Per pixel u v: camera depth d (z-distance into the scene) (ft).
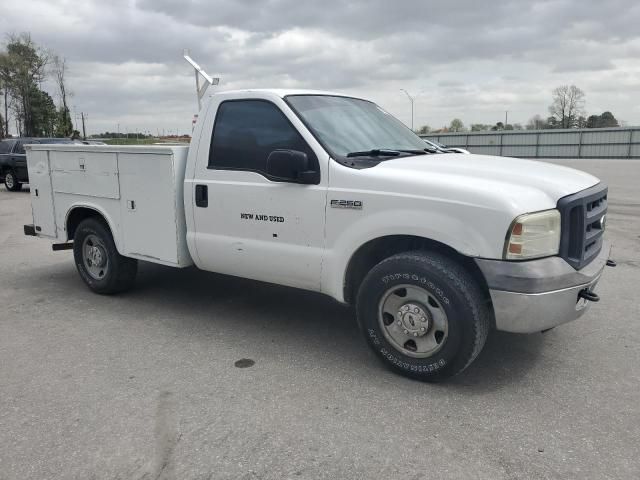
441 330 11.82
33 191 20.93
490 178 11.99
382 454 9.68
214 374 12.97
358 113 15.67
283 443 10.04
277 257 14.10
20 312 17.71
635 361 13.52
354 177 12.65
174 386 12.37
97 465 9.48
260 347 14.61
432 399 11.63
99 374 13.02
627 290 19.52
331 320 16.72
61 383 12.57
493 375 12.76
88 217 19.81
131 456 9.72
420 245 12.85
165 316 17.17
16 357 14.07
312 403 11.51
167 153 15.70
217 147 15.07
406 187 11.95
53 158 19.61
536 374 12.82
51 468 9.41
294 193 13.52
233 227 14.87
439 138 202.69
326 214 13.08
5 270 23.61
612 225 34.09
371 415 10.99
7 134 219.82
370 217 12.40
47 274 22.84
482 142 194.90
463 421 10.74
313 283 13.80
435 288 11.57
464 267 11.97
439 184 11.63
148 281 21.13
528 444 9.94
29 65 215.92
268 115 14.24
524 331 11.36
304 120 13.78
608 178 74.95
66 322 16.71
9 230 34.76
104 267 19.16
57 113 219.00
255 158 14.39
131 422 10.84
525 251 10.93
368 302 12.65
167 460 9.59
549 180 12.06
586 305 12.18
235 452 9.78
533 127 258.57
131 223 17.33
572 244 11.67
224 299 18.86
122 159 17.01
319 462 9.47
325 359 13.79
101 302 18.70
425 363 12.10
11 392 12.14
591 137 175.52
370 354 14.10
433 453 9.69
